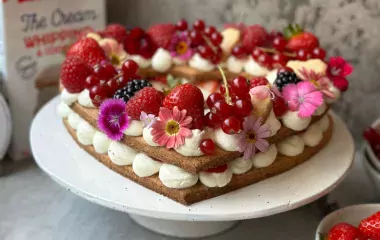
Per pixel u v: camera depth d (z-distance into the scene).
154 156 0.30
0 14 0.40
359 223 0.32
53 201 0.39
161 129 0.29
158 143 0.29
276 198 0.30
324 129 0.37
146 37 0.40
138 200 0.30
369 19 0.42
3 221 0.37
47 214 0.38
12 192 0.40
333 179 0.32
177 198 0.29
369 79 0.44
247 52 0.40
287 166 0.33
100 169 0.33
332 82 0.36
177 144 0.28
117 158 0.32
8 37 0.41
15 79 0.43
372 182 0.37
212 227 0.35
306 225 0.37
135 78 0.34
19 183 0.42
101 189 0.31
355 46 0.43
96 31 0.43
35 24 0.42
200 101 0.29
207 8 0.48
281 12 0.45
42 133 0.37
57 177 0.32
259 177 0.32
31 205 0.39
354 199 0.39
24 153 0.45
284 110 0.32
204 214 0.28
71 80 0.34
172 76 0.40
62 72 0.34
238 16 0.47
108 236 0.35
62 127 0.39
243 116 0.29
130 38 0.40
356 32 0.43
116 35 0.41
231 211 0.29
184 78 0.40
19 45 0.42
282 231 0.36
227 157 0.29
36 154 0.34
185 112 0.28
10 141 0.44
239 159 0.31
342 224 0.31
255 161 0.32
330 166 0.34
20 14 0.41
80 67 0.34
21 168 0.44
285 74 0.34
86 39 0.37
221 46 0.40
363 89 0.45
